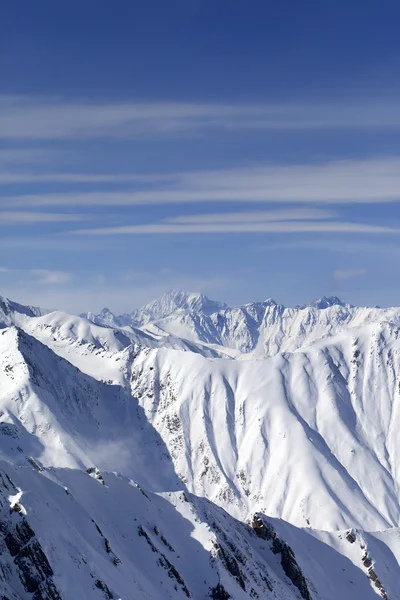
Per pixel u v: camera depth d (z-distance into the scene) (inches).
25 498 4163.4
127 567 4736.7
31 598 3772.1
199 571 5290.4
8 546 3907.5
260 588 5659.5
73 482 5315.0
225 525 6259.8
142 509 5565.9
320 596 6486.2
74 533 4394.7
